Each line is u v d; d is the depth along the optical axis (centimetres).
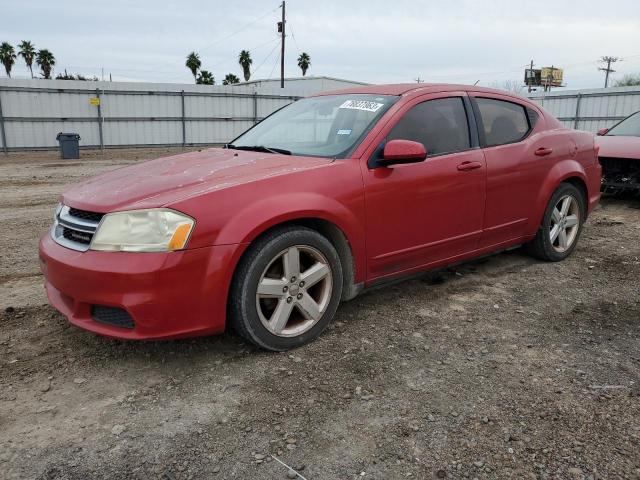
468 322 380
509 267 505
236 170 339
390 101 396
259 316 316
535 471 228
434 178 390
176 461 234
